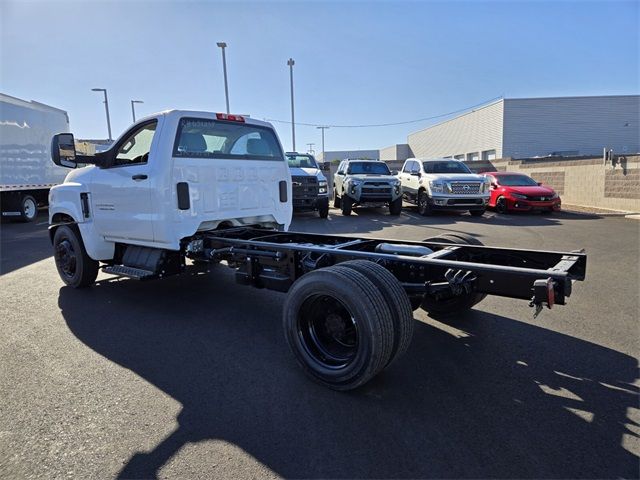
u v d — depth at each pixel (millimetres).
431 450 2545
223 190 5223
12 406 3082
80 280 6031
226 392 3246
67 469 2426
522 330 4410
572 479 2297
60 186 6121
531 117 41938
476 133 47469
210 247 5070
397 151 69438
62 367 3688
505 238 10008
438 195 14344
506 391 3215
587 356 3793
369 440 2646
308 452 2545
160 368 3654
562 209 16500
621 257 7828
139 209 4957
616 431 2709
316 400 3121
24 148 15148
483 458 2473
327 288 3193
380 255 3701
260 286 4566
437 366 3633
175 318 4902
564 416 2881
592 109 41406
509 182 16078
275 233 5473
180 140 4836
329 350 3422
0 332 4516
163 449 2590
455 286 3371
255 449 2574
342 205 15500
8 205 15023
